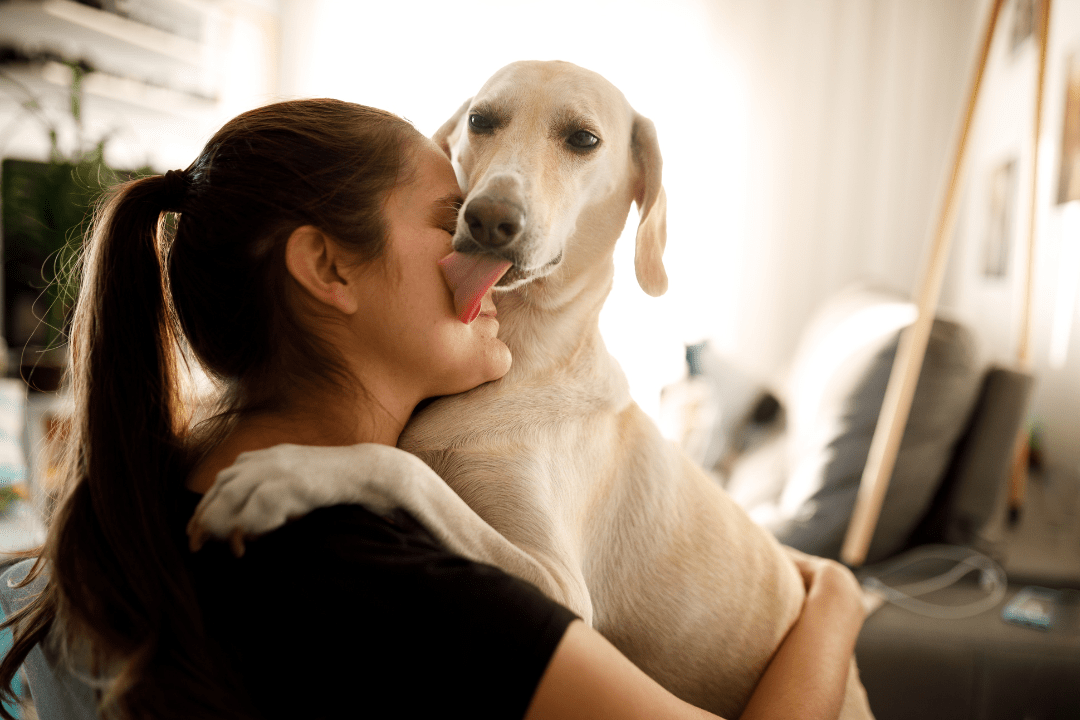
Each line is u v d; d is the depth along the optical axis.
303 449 0.60
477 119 1.03
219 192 0.66
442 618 0.50
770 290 4.28
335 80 4.64
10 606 0.74
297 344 0.67
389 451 0.66
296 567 0.54
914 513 1.89
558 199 0.95
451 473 0.85
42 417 2.05
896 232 4.19
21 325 2.28
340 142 0.68
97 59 3.61
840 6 4.17
